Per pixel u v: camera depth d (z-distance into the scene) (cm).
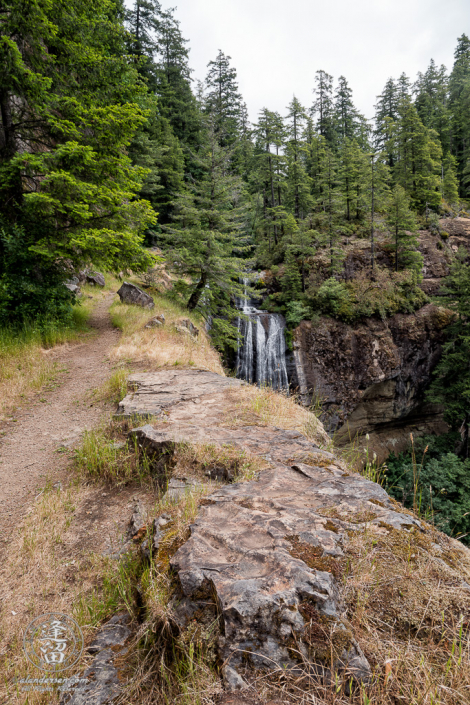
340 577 203
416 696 152
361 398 2562
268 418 542
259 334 2548
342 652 165
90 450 497
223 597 186
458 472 1880
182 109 3884
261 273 3047
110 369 902
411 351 2688
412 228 2883
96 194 1049
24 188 1145
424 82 6347
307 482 337
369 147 5359
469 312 2320
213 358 1277
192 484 368
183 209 1650
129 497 424
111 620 255
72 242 1013
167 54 4009
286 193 3647
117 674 204
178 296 2022
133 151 2812
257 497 299
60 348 1054
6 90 1035
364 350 2577
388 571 210
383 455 2666
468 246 3353
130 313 1461
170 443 435
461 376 2339
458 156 5562
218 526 260
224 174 1741
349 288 2780
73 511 405
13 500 432
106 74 1141
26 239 1081
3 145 1147
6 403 702
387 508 281
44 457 527
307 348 2592
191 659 172
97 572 316
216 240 1734
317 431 571
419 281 2952
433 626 180
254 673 166
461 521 1708
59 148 950
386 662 154
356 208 3447
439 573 211
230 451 407
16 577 317
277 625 176
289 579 195
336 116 5512
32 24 969
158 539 265
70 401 735
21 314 1070
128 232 1141
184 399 633
